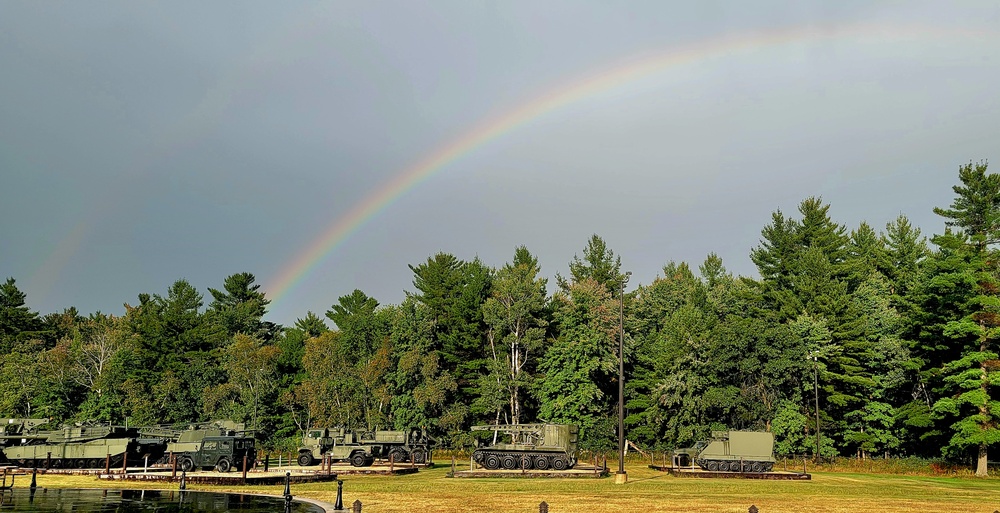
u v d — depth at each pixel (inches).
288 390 3107.8
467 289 3019.2
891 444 2338.8
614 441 2726.4
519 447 1817.2
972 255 2069.4
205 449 1647.4
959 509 1032.8
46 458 1685.5
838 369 2450.8
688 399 2429.9
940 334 2198.6
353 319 3139.8
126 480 1397.6
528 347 2851.9
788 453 2380.7
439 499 1104.8
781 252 3102.9
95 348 3518.7
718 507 1022.4
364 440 2082.9
